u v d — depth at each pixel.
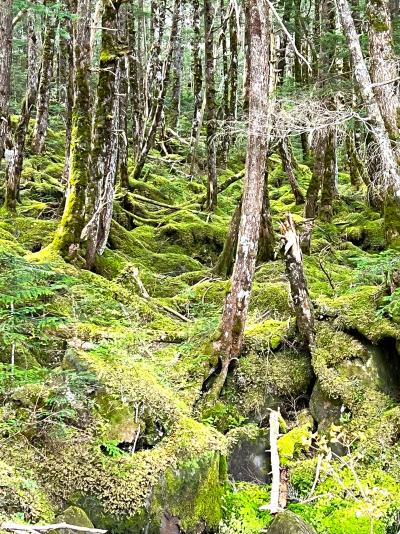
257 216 5.76
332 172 13.80
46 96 15.15
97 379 4.31
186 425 4.36
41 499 3.59
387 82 6.56
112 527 3.77
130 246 10.67
